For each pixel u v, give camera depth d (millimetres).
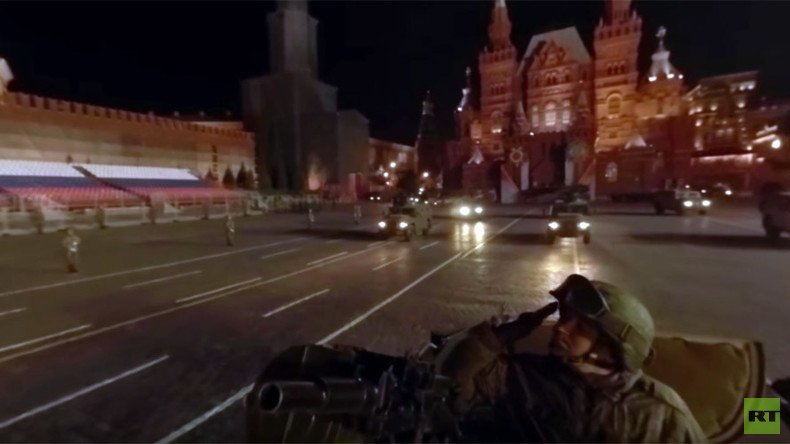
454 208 42906
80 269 13930
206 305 9320
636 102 65562
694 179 59812
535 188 63594
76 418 4660
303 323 7992
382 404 1535
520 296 9922
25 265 14695
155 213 33406
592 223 27750
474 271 12969
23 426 4504
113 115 39688
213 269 13672
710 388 2445
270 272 13117
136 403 4984
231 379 5621
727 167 56781
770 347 6316
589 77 69125
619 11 66125
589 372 1812
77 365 6105
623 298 1830
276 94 60719
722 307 8586
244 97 62375
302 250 18047
